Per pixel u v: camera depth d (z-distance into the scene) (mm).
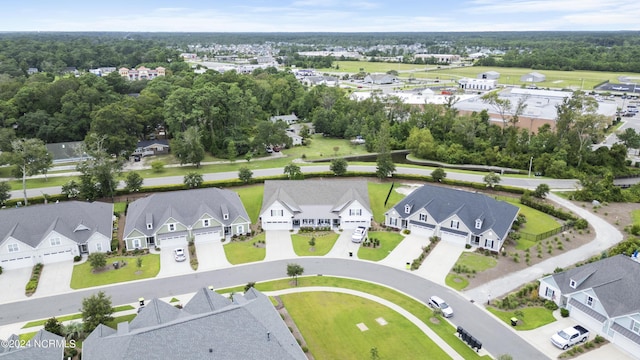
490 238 69750
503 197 94062
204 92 124000
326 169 111500
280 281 61188
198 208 74938
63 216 69875
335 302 56188
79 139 129000
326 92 177000
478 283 60750
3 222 66375
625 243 67812
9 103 128000
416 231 76625
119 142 110875
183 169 111938
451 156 122438
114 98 140875
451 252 69750
